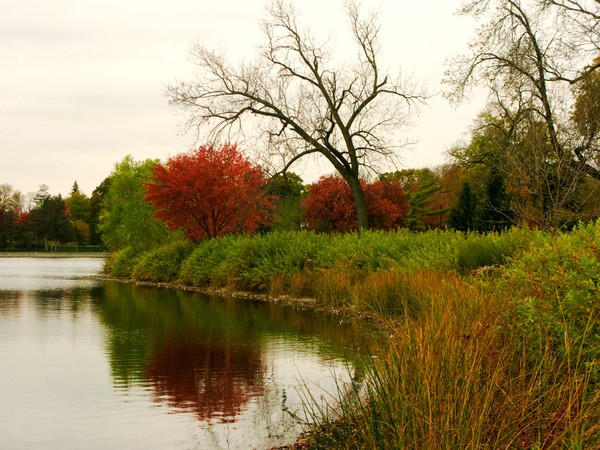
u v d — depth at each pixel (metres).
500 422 4.65
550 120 18.22
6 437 6.64
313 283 21.64
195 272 29.19
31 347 11.94
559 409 4.62
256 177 31.47
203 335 13.37
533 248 8.60
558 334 5.80
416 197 54.56
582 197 18.98
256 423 7.06
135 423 7.10
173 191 31.19
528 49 21.11
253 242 25.94
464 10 23.27
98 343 12.38
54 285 30.97
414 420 4.62
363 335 13.08
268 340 12.59
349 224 42.56
